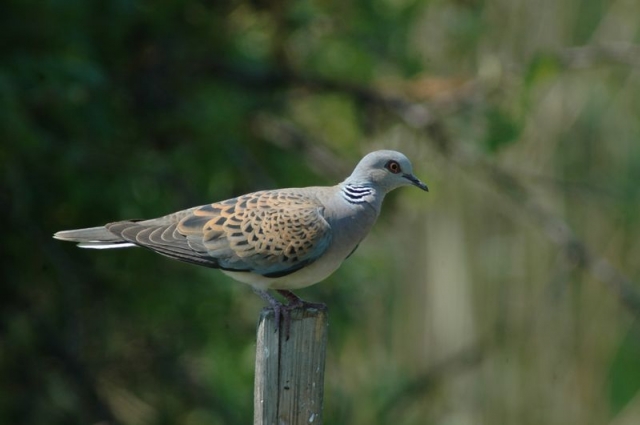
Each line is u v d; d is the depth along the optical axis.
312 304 6.72
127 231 8.01
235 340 12.77
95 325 12.84
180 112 12.41
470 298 16.64
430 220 16.64
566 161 15.99
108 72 12.24
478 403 16.91
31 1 10.78
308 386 6.59
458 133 14.05
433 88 14.05
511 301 16.56
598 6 15.39
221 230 7.82
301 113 14.67
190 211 8.11
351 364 16.45
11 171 11.03
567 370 16.77
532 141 15.99
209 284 12.20
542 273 16.44
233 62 13.12
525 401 16.80
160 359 13.20
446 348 16.69
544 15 15.28
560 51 13.74
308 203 7.89
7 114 10.05
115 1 11.23
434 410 16.89
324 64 13.87
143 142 12.70
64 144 11.48
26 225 11.75
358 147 14.62
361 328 15.83
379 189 8.14
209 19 12.84
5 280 12.32
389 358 16.67
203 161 12.62
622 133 15.87
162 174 11.82
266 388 6.60
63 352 12.39
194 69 13.18
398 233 16.31
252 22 13.48
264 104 13.59
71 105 11.33
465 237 16.55
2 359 12.60
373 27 13.52
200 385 13.20
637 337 16.64
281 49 13.70
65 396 12.84
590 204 16.27
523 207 15.15
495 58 14.22
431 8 14.95
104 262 12.39
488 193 16.36
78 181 11.51
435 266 16.69
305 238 7.70
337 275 13.08
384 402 15.71
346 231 7.95
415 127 13.96
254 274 7.84
